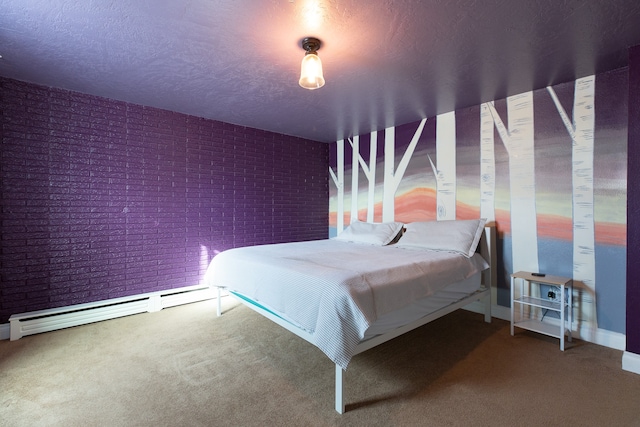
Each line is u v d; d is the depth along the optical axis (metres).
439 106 3.08
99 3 1.54
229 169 3.71
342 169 4.54
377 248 3.01
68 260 2.71
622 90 2.22
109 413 1.54
